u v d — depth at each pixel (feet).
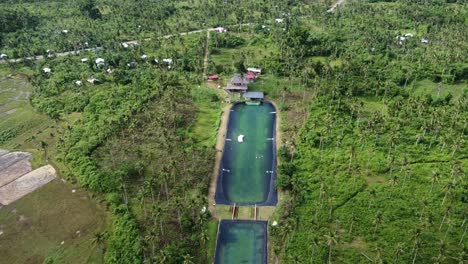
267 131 568.00
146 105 592.19
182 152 497.05
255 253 384.88
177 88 654.53
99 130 535.19
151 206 424.87
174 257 355.77
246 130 570.46
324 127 530.27
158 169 472.44
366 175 459.73
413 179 448.24
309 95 642.22
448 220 377.50
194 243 386.32
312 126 536.83
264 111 615.57
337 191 435.53
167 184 451.12
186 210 415.44
